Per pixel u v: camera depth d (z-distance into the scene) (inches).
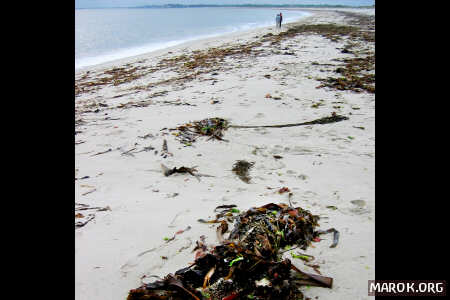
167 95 342.0
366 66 453.1
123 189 162.1
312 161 191.6
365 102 297.7
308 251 112.3
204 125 241.1
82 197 153.9
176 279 93.7
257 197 152.3
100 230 128.8
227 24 1732.3
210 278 96.9
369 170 178.1
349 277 101.0
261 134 231.6
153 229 128.5
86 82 465.4
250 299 90.4
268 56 553.0
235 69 460.1
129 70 539.2
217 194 156.3
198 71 469.1
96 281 102.7
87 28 1371.8
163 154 201.0
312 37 810.2
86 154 201.6
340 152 202.2
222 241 116.6
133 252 115.5
